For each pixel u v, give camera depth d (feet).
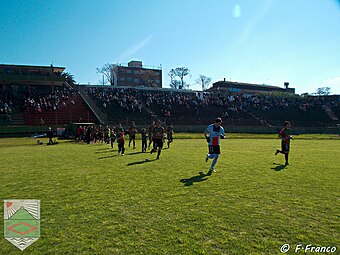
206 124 157.38
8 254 12.74
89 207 19.15
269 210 18.42
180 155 50.08
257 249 13.05
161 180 27.68
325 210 18.45
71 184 26.09
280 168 35.35
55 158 45.96
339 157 48.24
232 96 195.62
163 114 155.74
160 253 12.67
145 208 18.86
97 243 13.73
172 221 16.48
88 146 71.82
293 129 161.07
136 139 100.07
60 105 128.98
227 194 22.31
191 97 183.52
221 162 40.81
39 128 108.58
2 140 92.17
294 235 14.58
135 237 14.37
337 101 207.00
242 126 155.94
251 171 32.99
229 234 14.67
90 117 127.95
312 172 32.42
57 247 13.35
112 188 24.43
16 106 121.70
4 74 127.65
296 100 206.59
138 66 281.74
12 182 27.14
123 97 156.56
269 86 279.69
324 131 165.78
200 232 14.92
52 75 137.28
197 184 25.86
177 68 288.71
